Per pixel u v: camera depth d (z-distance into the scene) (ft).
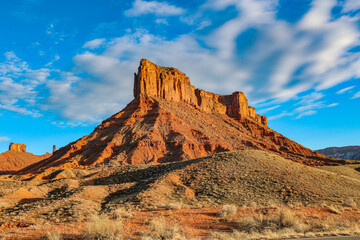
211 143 419.95
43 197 158.30
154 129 421.18
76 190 138.72
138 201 103.65
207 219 64.08
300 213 67.31
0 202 134.10
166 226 54.65
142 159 359.05
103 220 50.47
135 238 46.42
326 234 45.70
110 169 218.59
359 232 46.52
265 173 143.64
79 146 420.77
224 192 119.14
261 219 57.98
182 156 358.43
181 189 125.70
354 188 133.28
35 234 48.98
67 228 54.03
